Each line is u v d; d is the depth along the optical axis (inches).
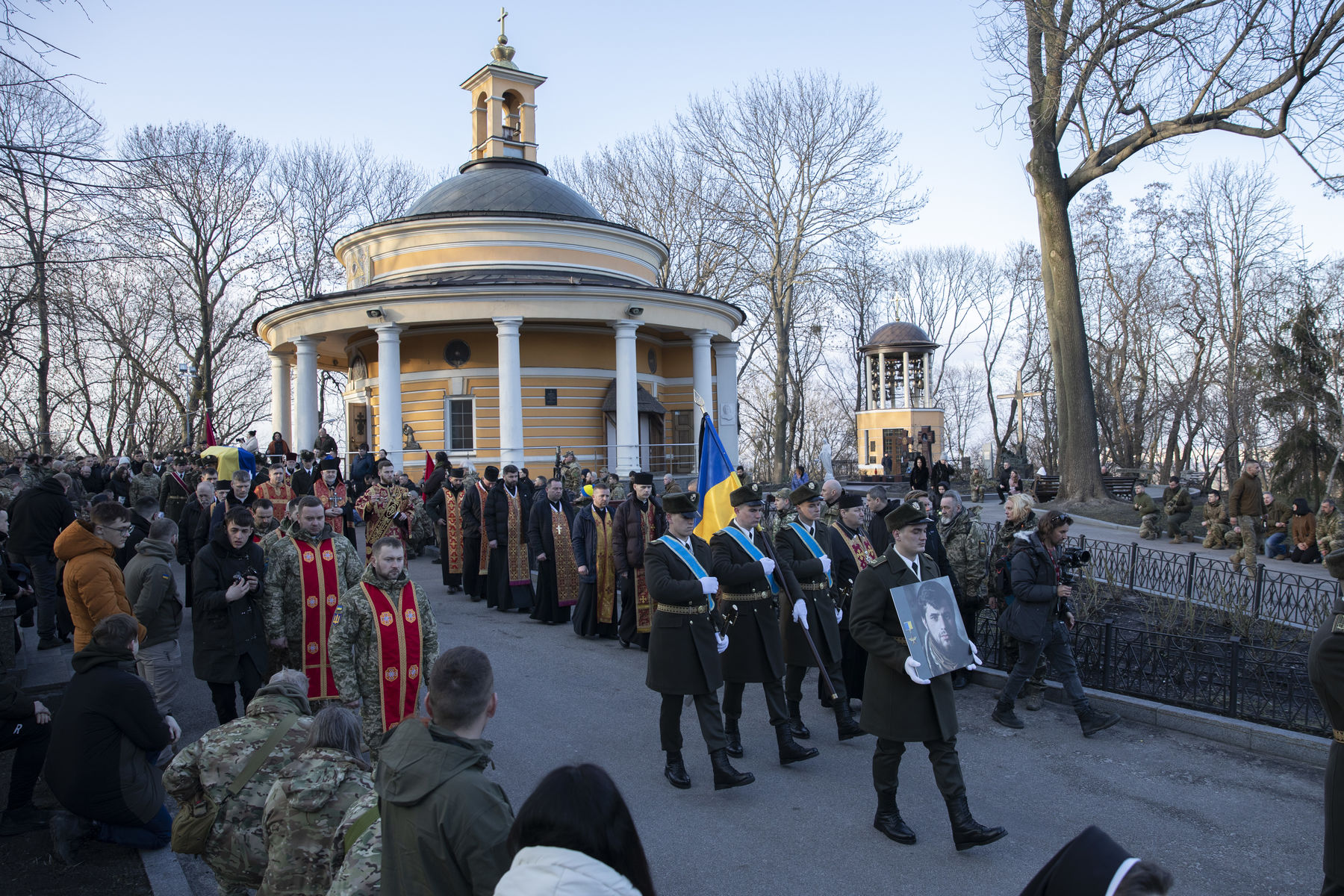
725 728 286.5
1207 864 207.6
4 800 259.6
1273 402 973.8
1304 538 669.9
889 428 1924.2
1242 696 310.8
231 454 551.8
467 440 1008.2
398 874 112.2
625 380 969.5
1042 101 896.9
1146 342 2026.3
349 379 1162.6
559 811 89.7
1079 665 354.9
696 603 255.6
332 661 223.1
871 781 263.0
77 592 273.6
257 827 168.7
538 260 1074.7
